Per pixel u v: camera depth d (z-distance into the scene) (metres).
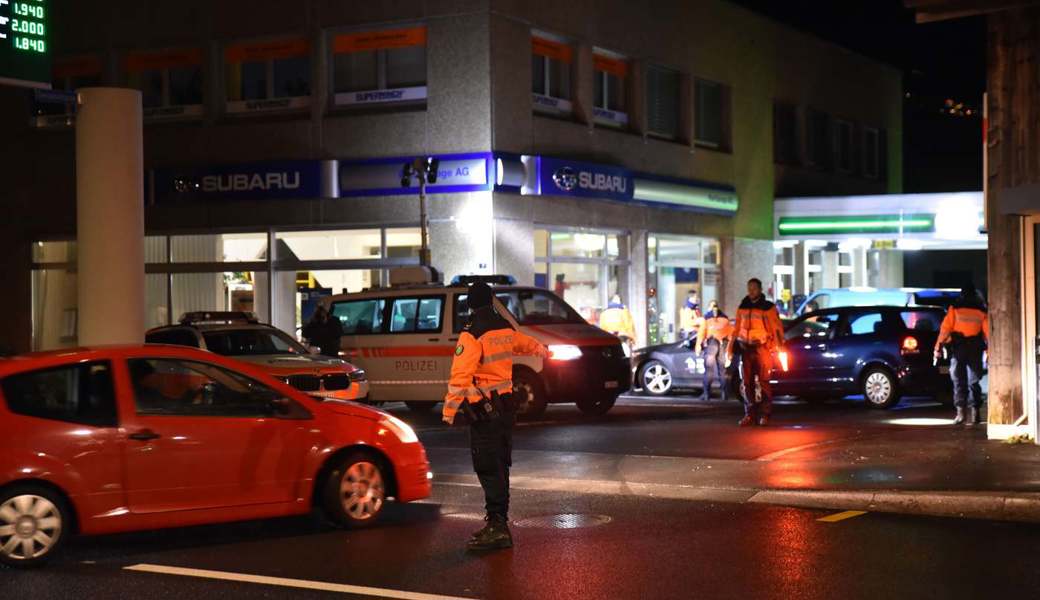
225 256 28.58
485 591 7.90
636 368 24.19
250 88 28.05
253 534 10.26
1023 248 14.30
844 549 8.97
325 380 16.41
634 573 8.32
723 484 11.79
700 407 21.30
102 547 9.77
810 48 38.62
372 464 10.41
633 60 30.44
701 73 32.94
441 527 10.37
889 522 10.09
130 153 16.16
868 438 14.96
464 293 19.69
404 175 25.70
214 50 28.12
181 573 8.67
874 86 43.12
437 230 26.17
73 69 29.69
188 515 9.58
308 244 27.77
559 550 9.15
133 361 9.62
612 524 10.16
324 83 27.17
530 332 19.03
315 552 9.36
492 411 9.26
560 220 27.67
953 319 16.75
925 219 33.31
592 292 29.12
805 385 20.78
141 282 16.30
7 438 9.00
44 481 9.05
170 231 28.80
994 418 14.67
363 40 26.95
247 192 27.66
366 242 27.23
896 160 44.81
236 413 9.90
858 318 20.77
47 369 9.30
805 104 38.31
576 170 27.41
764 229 35.66
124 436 9.38
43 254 30.39
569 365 18.88
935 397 20.47
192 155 28.36
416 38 26.47
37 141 30.03
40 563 8.98
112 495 9.30
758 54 35.62
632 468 12.96
